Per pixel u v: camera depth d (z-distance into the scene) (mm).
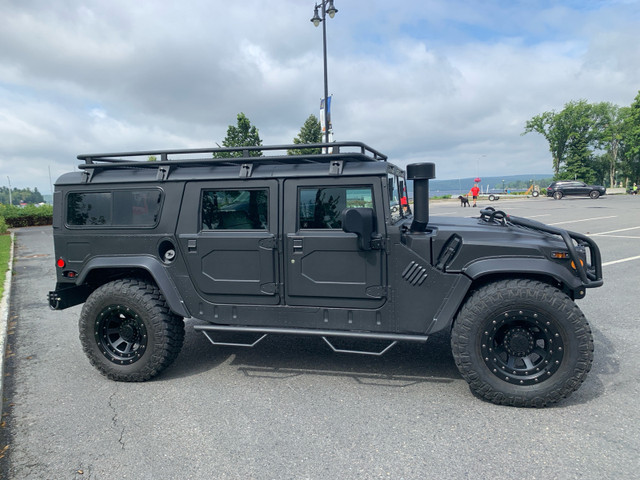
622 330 4805
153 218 3783
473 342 3160
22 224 30688
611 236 12242
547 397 3088
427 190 3365
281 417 3162
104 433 3029
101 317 3797
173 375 3975
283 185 3541
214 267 3682
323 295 3508
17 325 5965
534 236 3359
